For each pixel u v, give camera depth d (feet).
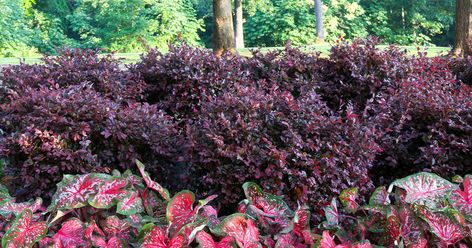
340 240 5.88
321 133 9.55
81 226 5.92
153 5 53.88
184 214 5.97
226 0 19.89
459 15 20.62
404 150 10.94
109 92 13.67
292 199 9.26
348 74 14.88
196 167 9.74
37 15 53.47
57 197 6.10
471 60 16.14
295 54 15.78
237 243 5.32
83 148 9.61
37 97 10.26
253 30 58.03
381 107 11.48
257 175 9.04
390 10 62.85
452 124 10.34
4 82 13.94
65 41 53.57
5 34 44.52
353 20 62.08
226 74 14.07
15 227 5.50
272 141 9.62
